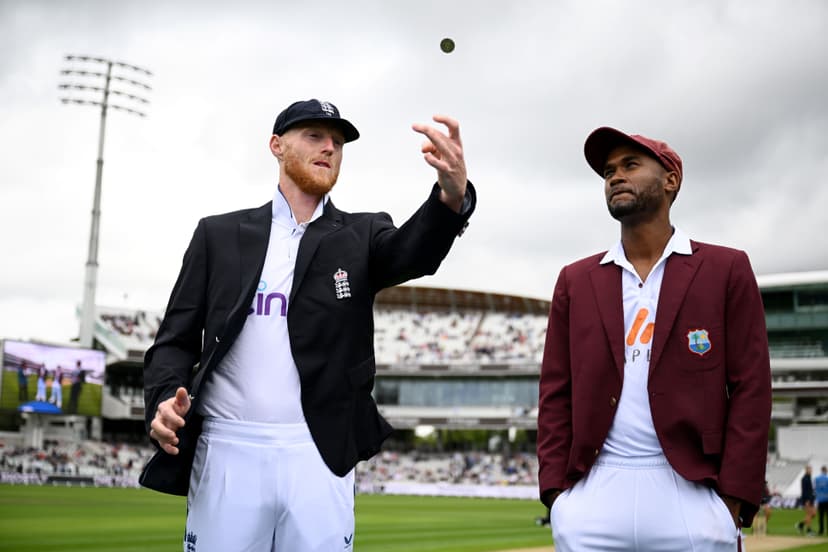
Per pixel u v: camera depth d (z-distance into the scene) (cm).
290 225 332
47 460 4912
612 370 351
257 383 314
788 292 5466
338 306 316
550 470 362
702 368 338
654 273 356
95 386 4684
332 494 309
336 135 335
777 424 5219
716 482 331
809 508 1897
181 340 328
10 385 4356
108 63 5106
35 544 1413
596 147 368
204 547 309
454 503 3762
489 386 5912
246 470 309
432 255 304
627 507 336
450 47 346
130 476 5000
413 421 5909
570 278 379
